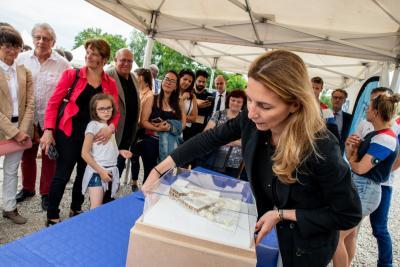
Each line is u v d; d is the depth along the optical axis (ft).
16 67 7.26
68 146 7.01
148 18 14.43
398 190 20.36
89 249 3.18
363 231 11.44
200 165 8.97
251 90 2.58
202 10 13.24
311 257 3.13
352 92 24.44
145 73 11.04
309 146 2.69
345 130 12.64
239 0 11.91
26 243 3.04
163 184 3.20
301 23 12.91
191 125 12.41
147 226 2.52
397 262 9.07
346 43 12.55
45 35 8.17
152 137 9.67
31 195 9.20
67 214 8.45
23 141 7.05
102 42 7.23
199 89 14.03
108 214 4.05
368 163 5.85
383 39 12.21
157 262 2.52
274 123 2.71
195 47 24.20
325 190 2.78
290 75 2.48
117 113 7.57
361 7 10.28
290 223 3.12
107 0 11.85
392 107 5.86
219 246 2.42
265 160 3.21
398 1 9.16
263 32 13.43
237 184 3.62
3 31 6.70
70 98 6.97
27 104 7.52
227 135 3.83
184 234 2.46
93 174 6.63
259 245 3.91
